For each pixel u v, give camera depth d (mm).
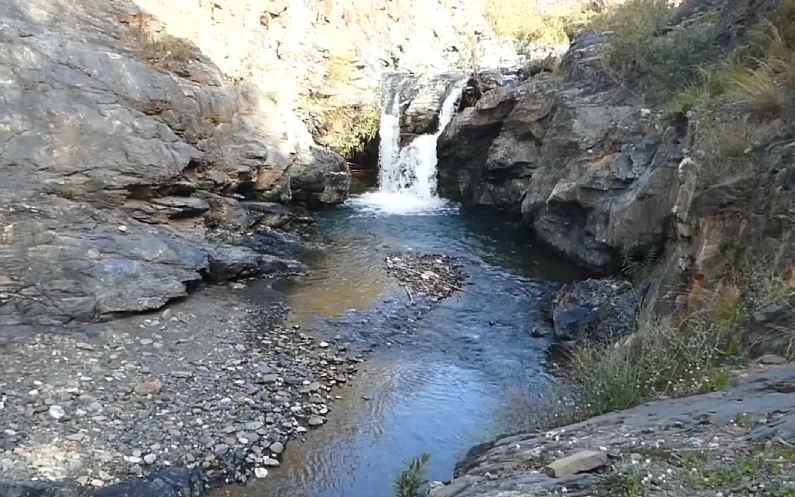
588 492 3709
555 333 9547
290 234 13703
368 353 8859
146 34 14008
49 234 9125
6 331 8047
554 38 26719
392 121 19234
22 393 6797
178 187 11766
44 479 5562
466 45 26797
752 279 6305
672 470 3838
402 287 11234
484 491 4031
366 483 6086
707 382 5410
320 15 20422
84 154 10641
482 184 17266
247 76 16953
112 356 7855
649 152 11227
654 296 8109
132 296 9094
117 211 10719
